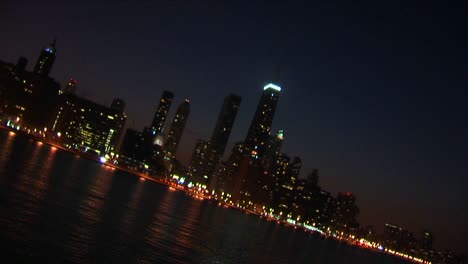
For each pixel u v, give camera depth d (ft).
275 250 373.40
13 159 390.83
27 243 128.16
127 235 194.59
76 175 462.19
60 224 167.94
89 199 279.90
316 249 613.11
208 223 425.28
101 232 180.34
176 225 305.73
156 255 172.14
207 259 202.59
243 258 248.11
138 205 364.99
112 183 556.92
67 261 123.34
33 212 173.68
